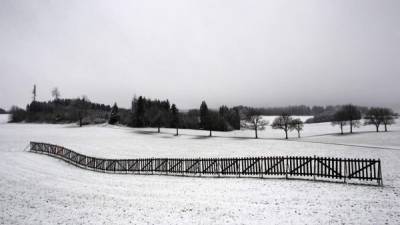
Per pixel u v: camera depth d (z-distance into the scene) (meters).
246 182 20.58
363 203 13.95
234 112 128.88
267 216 12.91
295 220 12.24
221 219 12.81
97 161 32.53
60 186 20.89
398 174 22.28
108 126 116.00
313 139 78.19
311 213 12.97
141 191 18.75
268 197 15.95
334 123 99.19
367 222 11.59
